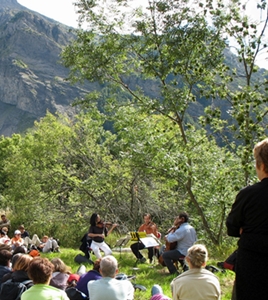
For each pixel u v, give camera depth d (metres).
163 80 17.58
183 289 4.95
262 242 3.11
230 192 17.09
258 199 3.20
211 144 18.31
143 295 8.41
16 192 33.34
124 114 17.95
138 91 18.31
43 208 31.94
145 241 11.61
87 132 31.05
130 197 28.84
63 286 6.84
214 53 16.86
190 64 17.16
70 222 31.02
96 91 18.48
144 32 17.22
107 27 17.38
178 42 17.09
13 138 68.81
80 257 13.16
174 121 18.45
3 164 51.66
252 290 3.11
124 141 17.69
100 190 28.19
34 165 34.53
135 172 25.23
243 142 14.30
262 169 3.31
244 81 16.52
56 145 33.25
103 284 5.87
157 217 28.22
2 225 18.25
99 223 13.23
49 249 18.66
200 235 19.28
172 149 17.73
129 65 18.19
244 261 3.18
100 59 17.48
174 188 27.03
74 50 17.59
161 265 12.10
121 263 13.12
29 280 6.04
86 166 31.58
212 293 4.92
